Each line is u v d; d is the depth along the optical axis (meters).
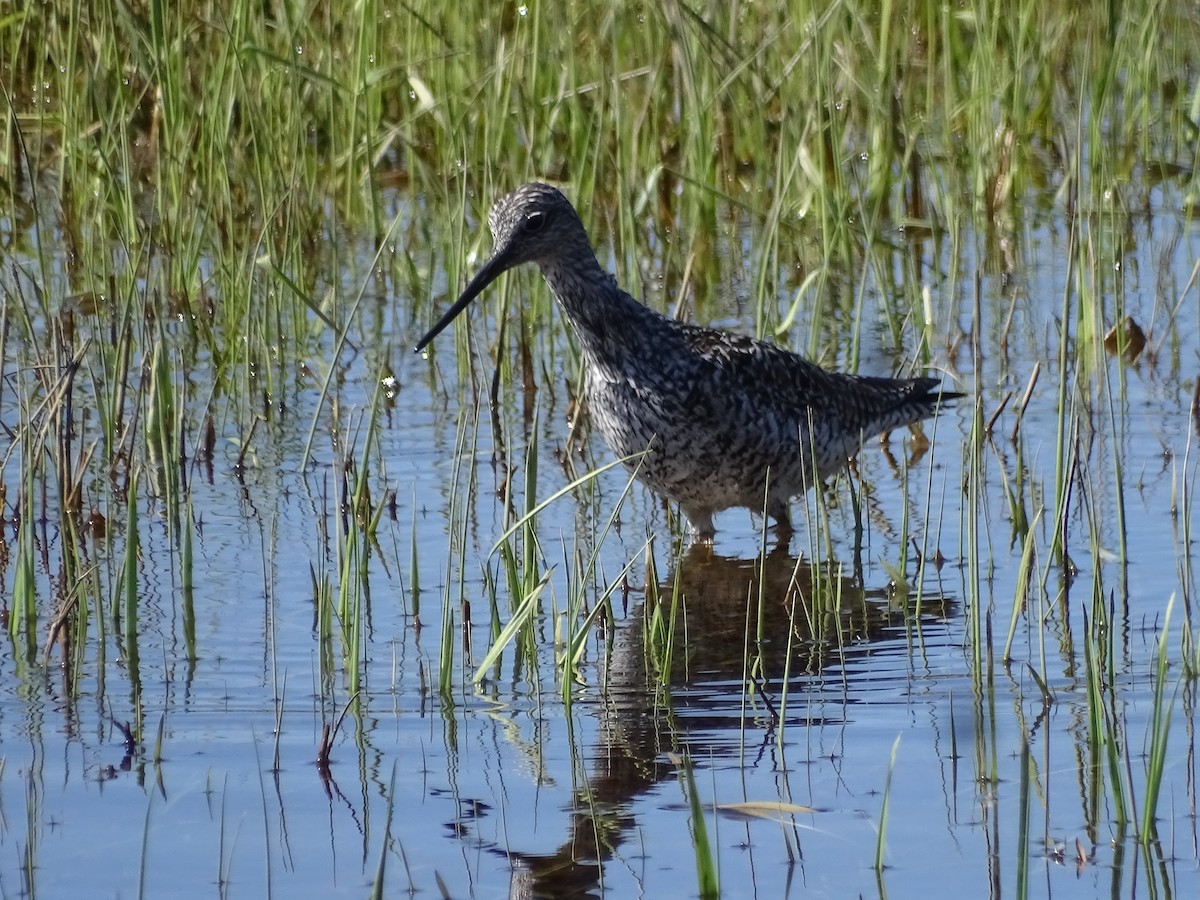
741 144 18.89
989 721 8.80
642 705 9.17
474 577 10.95
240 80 15.98
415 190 18.06
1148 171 18.34
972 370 14.59
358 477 12.08
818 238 16.98
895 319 15.25
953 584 10.82
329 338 15.78
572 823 7.84
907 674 9.52
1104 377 13.60
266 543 11.48
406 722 8.95
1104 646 9.38
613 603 10.77
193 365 15.15
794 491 12.09
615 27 16.12
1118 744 8.48
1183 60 20.78
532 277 15.41
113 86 17.95
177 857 7.51
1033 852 7.48
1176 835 7.59
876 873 7.29
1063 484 11.62
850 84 17.75
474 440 11.97
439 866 7.43
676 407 11.48
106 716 8.95
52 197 18.42
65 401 11.74
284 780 8.25
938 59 20.03
